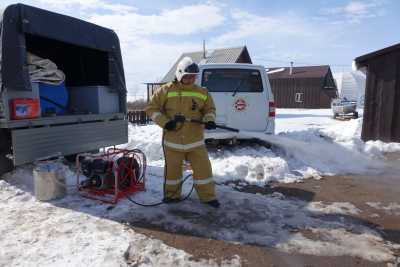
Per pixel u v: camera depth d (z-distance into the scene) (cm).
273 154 695
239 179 542
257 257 301
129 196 445
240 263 290
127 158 461
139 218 377
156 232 344
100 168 433
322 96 4234
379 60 878
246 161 611
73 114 551
